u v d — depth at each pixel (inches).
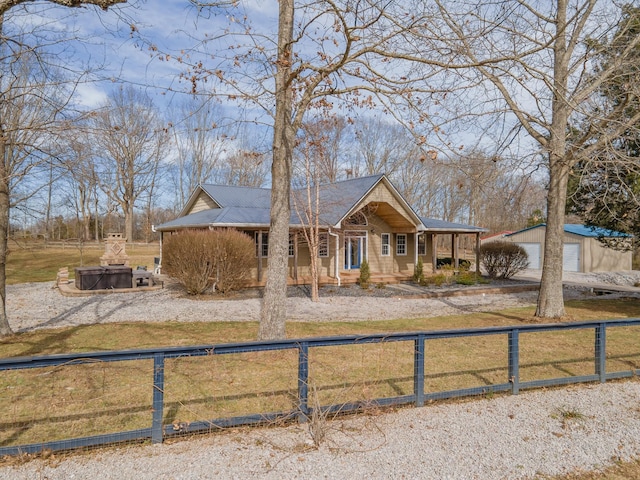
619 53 362.3
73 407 187.8
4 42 263.9
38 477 128.7
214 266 605.3
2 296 335.9
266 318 281.3
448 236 2111.2
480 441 161.2
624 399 207.6
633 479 140.8
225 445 152.3
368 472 137.6
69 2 186.5
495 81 334.6
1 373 236.8
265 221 727.7
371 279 817.5
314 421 158.2
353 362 266.8
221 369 245.6
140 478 129.9
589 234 1144.8
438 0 297.9
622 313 499.2
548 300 445.1
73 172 295.4
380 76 261.9
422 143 247.6
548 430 172.6
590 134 335.9
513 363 211.5
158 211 2466.8
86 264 1110.4
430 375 242.5
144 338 335.6
